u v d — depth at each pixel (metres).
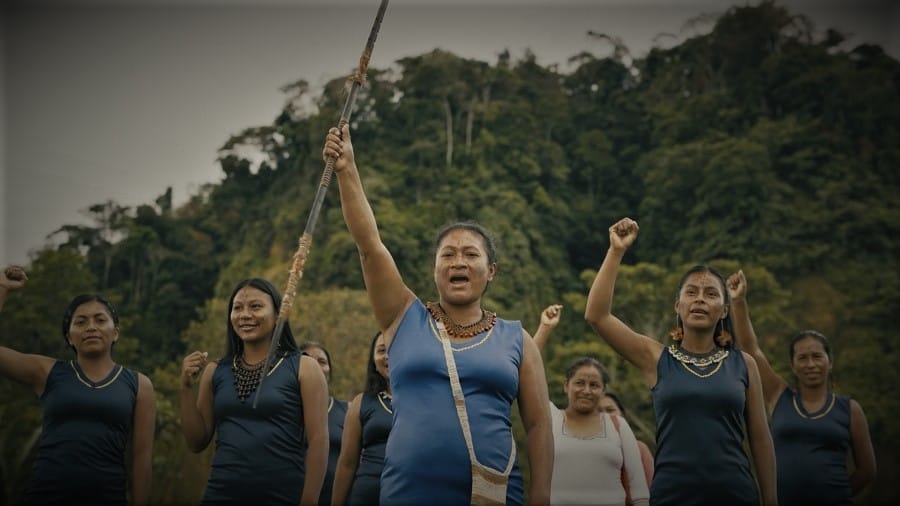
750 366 6.02
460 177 46.91
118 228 42.66
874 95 47.47
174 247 44.91
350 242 41.84
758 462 5.94
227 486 6.13
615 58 50.78
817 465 7.65
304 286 41.53
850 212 44.72
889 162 46.50
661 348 6.11
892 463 37.28
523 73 49.97
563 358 38.50
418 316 5.03
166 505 34.53
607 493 7.55
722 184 46.03
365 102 49.09
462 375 4.84
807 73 48.72
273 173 46.19
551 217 47.25
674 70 51.22
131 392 6.73
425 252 43.19
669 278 40.22
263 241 44.66
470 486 4.71
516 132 48.66
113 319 6.79
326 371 8.12
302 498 6.23
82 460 6.46
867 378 39.78
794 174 46.72
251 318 6.38
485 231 5.28
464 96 49.19
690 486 5.75
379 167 47.22
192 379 6.56
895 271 43.50
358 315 35.91
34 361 6.67
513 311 41.91
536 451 4.96
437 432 4.74
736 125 49.59
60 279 39.06
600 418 7.81
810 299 43.00
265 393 6.25
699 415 5.84
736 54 50.41
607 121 50.91
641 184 49.38
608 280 6.08
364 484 6.70
